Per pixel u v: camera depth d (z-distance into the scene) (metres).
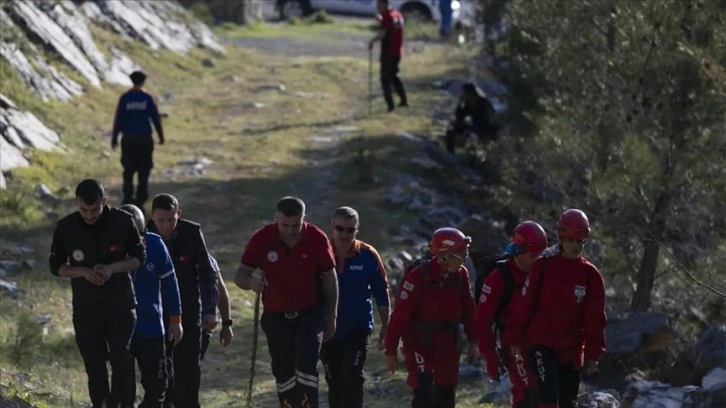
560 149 47.03
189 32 106.75
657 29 44.25
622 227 45.69
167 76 92.12
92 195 24.67
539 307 24.70
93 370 25.75
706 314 45.16
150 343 27.00
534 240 25.05
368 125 78.88
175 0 123.88
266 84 93.94
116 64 87.69
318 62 105.38
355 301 28.30
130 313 25.64
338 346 28.39
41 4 84.25
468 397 35.81
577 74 49.19
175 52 98.88
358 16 151.50
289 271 26.84
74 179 62.25
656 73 44.56
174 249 28.50
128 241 25.44
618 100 46.19
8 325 40.47
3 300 43.62
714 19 43.09
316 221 58.94
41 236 52.62
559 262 24.58
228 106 85.31
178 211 28.89
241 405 35.59
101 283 24.94
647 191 43.97
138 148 56.03
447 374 26.77
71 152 66.62
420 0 143.50
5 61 71.88
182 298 28.53
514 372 25.00
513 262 25.41
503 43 79.81
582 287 24.47
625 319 40.06
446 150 73.94
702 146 43.28
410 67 102.88
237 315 46.34
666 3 44.12
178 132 75.75
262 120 80.88
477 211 65.44
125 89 84.56
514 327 24.86
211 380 38.84
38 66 75.81
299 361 26.58
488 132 71.88
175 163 68.06
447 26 127.69
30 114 67.12
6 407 28.58
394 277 50.59
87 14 92.56
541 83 56.59
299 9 151.88
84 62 83.12
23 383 34.19
